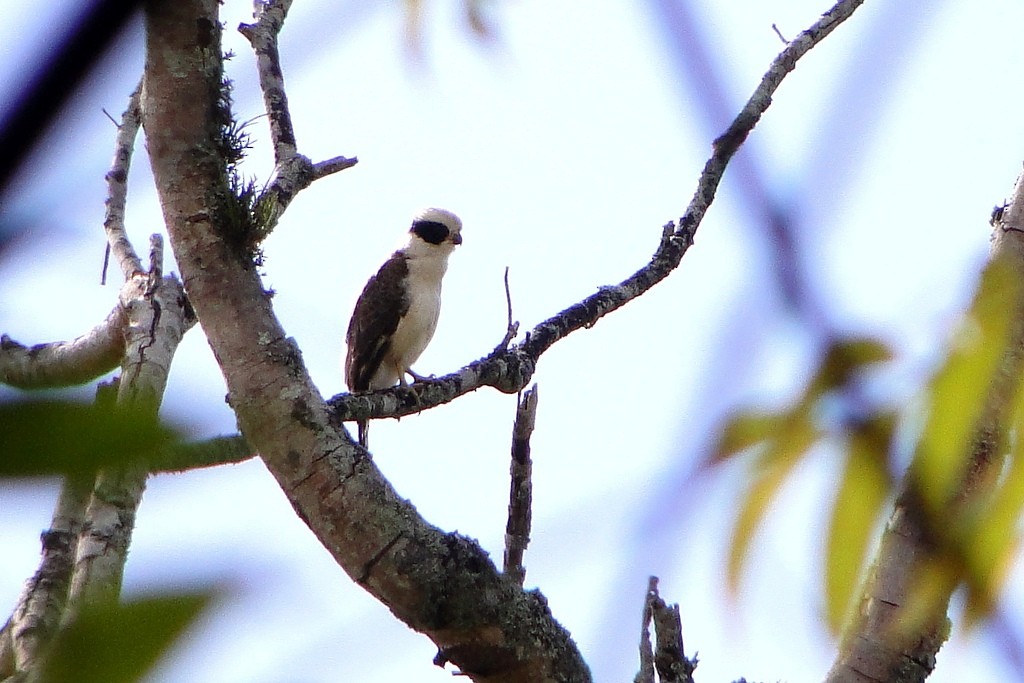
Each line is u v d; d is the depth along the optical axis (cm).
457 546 736
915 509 324
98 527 860
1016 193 688
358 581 723
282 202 1027
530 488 836
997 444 320
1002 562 329
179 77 770
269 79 1110
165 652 213
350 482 718
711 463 279
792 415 283
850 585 320
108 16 181
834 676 674
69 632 224
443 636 734
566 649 759
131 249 1281
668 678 779
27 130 180
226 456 759
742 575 312
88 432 202
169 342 1160
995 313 301
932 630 664
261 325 748
